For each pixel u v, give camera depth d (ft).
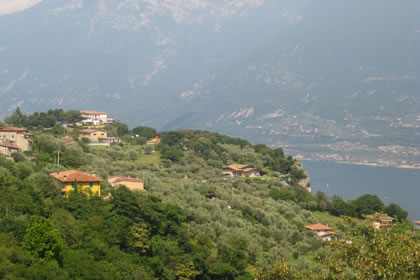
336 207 650.84
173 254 353.72
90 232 318.45
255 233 456.86
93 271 277.64
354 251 189.16
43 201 346.74
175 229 378.73
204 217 443.32
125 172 577.84
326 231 520.42
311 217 586.04
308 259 410.52
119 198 371.97
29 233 272.31
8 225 284.41
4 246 264.52
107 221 346.33
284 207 581.12
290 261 413.59
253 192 654.94
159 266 330.75
